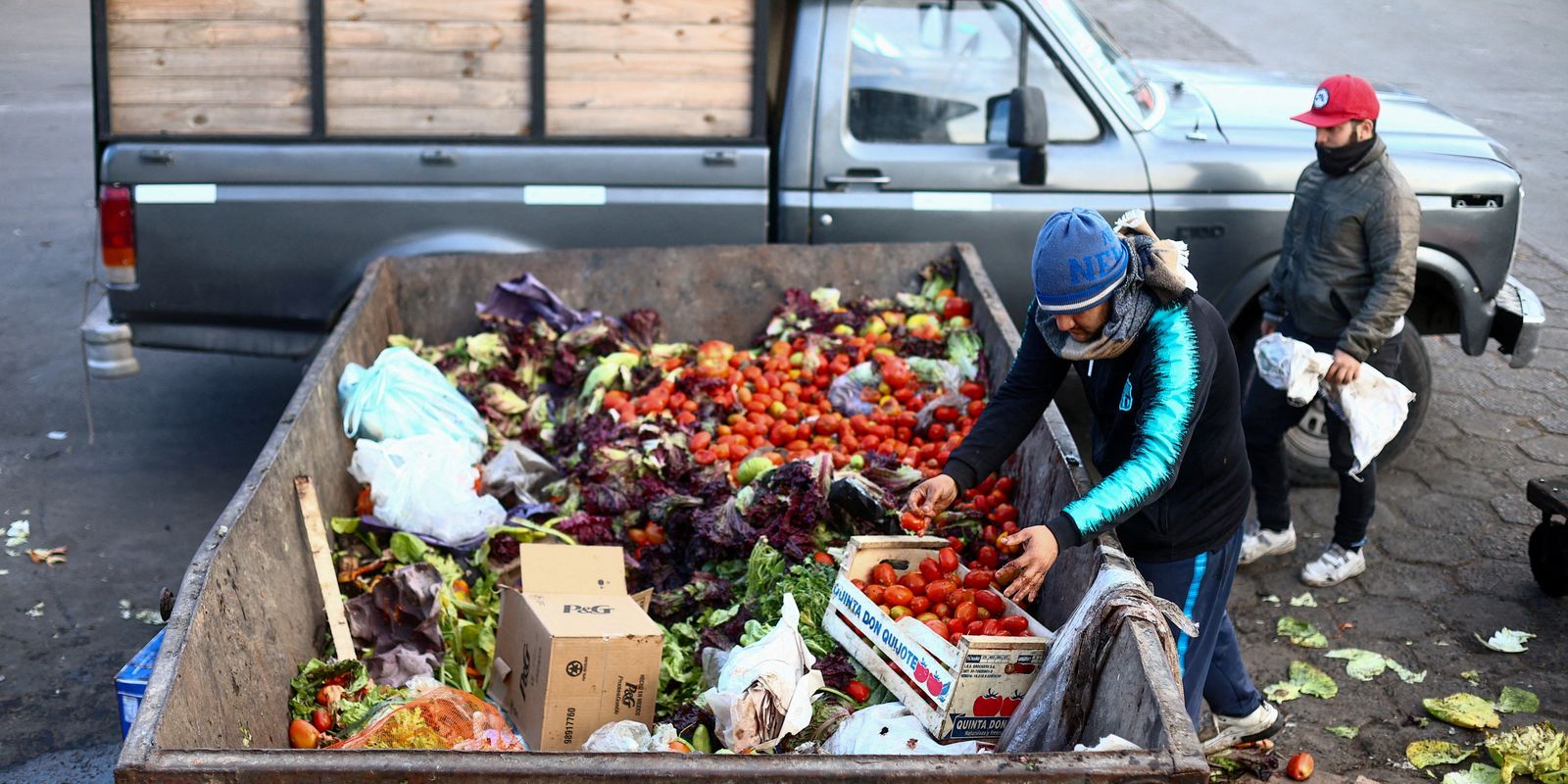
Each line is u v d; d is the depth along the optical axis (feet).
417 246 18.76
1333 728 14.64
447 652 12.62
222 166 18.25
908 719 10.87
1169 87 21.59
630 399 17.78
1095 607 10.06
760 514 14.11
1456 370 24.25
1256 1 55.88
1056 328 10.46
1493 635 16.29
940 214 19.16
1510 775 13.38
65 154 37.99
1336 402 16.03
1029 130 17.87
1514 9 54.03
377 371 15.81
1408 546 18.44
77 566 17.87
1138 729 9.11
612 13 18.24
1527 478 20.27
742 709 10.70
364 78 18.22
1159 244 10.00
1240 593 17.49
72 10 55.26
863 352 18.06
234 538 11.18
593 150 18.69
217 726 9.84
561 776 8.27
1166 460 9.86
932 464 15.60
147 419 22.47
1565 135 37.78
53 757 14.23
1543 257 29.48
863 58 19.01
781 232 19.42
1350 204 15.69
